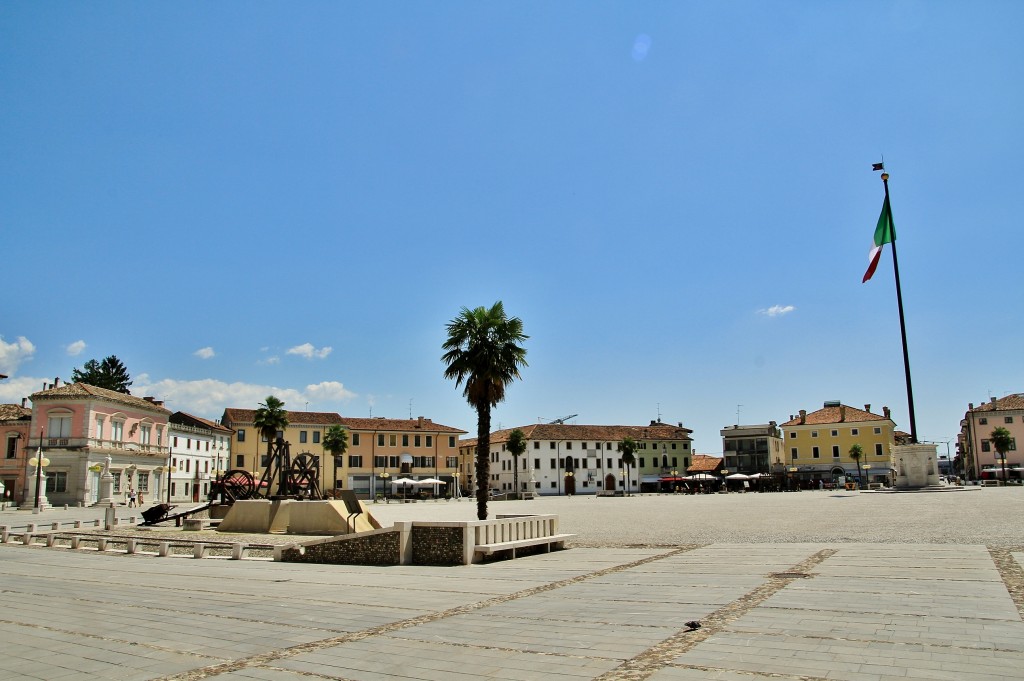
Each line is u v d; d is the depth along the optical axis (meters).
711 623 10.48
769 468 114.06
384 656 9.17
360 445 108.88
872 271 52.12
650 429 132.38
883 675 7.57
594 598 13.23
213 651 9.66
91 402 68.88
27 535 30.06
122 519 43.56
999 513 29.41
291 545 22.55
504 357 35.66
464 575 17.62
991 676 7.42
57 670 8.77
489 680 7.94
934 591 12.48
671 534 26.91
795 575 15.01
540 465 119.62
